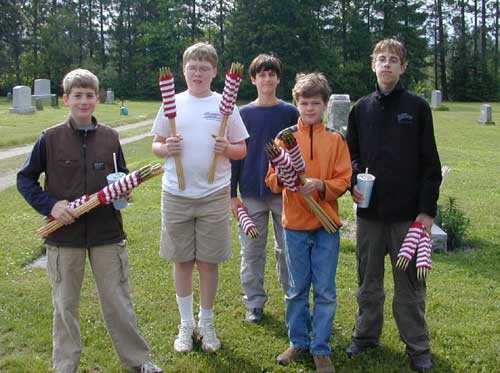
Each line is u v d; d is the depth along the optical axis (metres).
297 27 48.12
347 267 5.67
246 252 4.30
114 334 3.42
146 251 6.11
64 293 3.31
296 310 3.61
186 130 3.57
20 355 3.78
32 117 23.67
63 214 3.15
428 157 3.39
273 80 4.16
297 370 3.57
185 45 54.47
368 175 3.42
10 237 6.67
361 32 53.22
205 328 3.88
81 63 55.53
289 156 3.33
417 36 52.62
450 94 55.31
